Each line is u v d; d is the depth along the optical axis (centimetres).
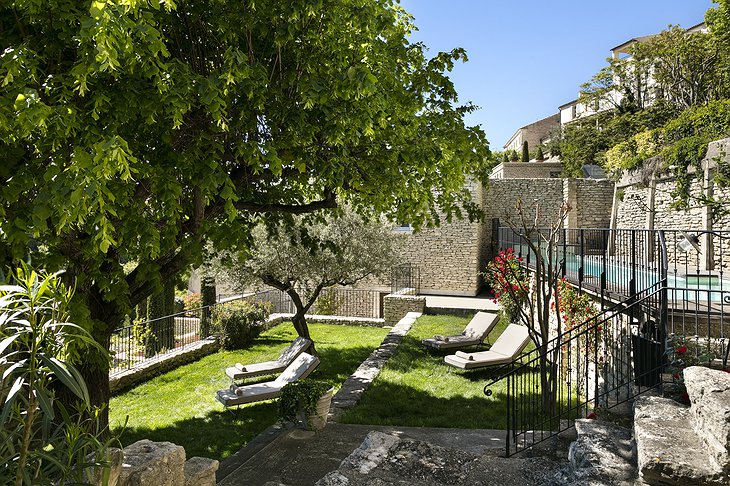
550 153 4822
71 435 237
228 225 543
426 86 720
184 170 498
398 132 670
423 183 772
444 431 729
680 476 352
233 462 662
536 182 2530
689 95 3064
